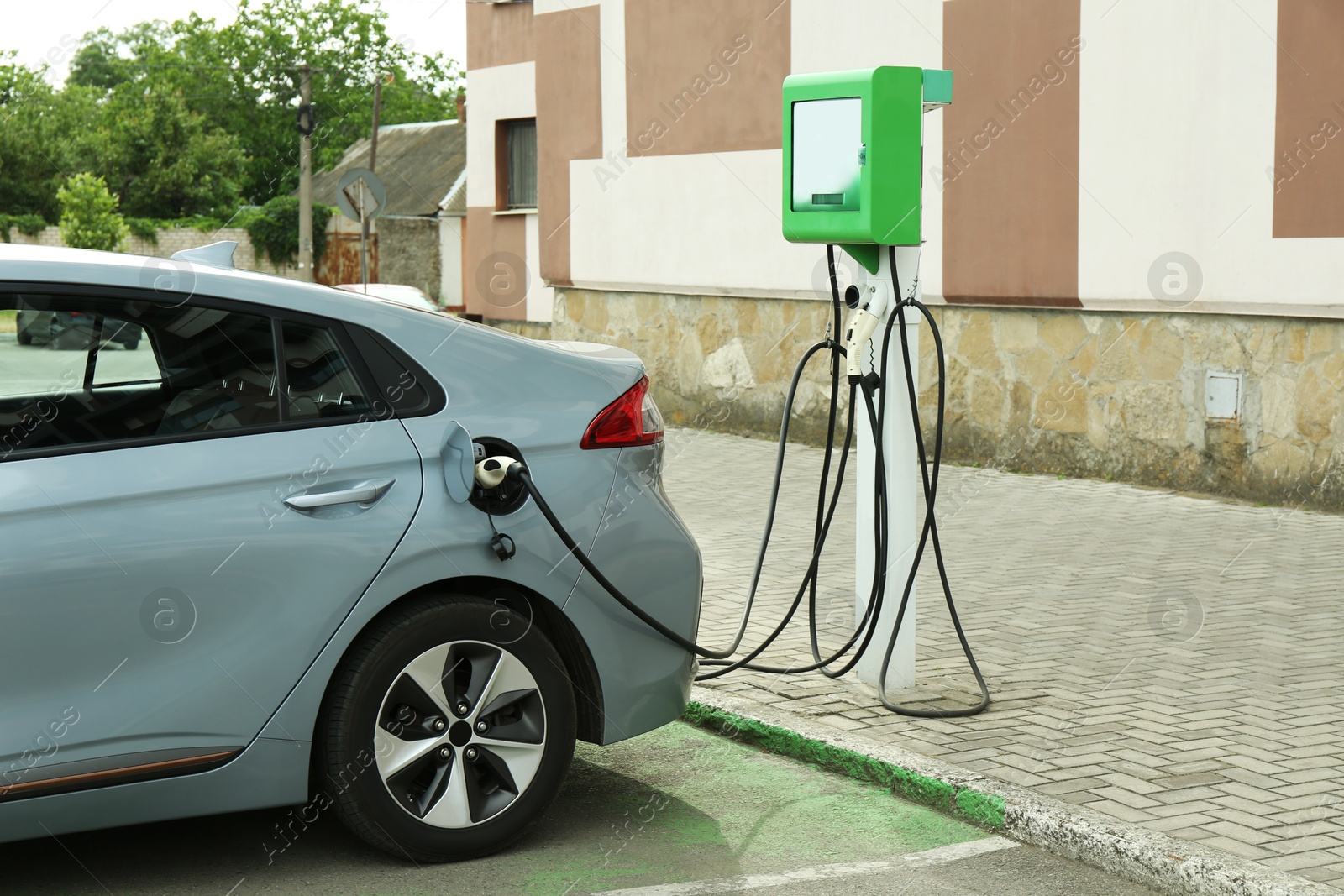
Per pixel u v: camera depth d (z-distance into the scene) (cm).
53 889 363
